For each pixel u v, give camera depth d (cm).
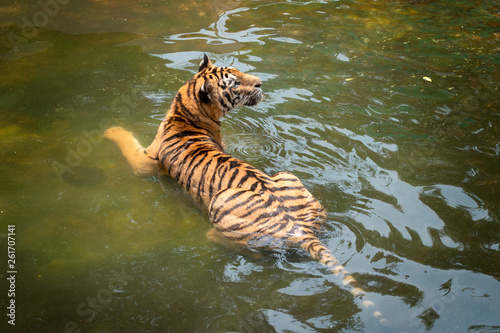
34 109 548
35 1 808
